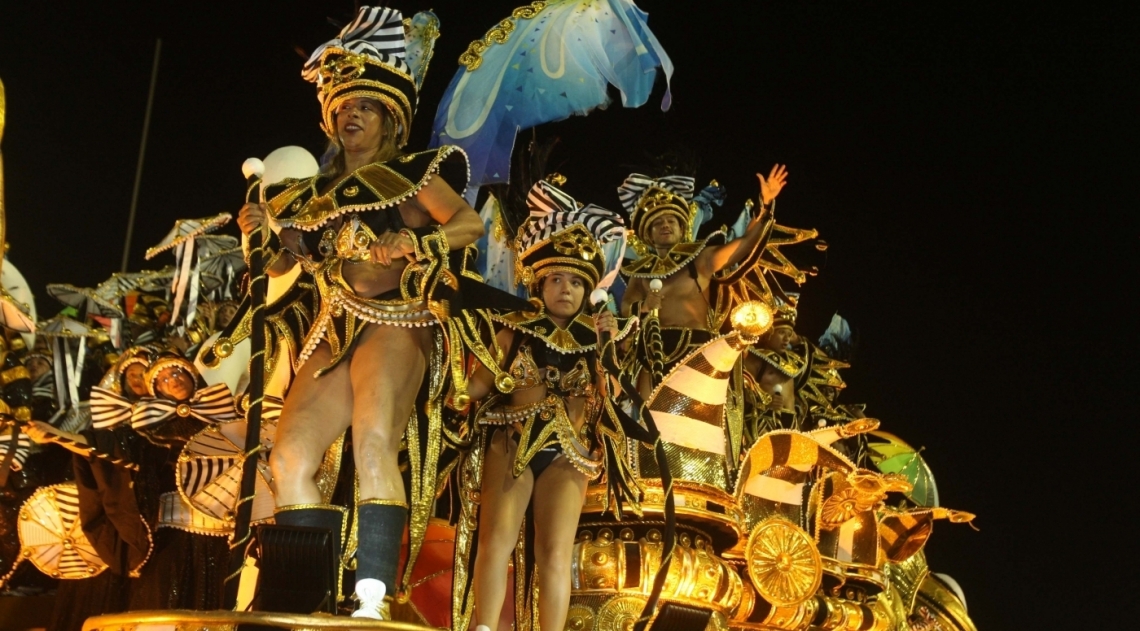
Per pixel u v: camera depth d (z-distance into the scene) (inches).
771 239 282.8
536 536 199.0
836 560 267.1
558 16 268.5
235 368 237.1
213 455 206.5
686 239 282.2
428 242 161.6
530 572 205.6
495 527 195.5
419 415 171.9
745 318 225.3
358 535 155.2
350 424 165.3
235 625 134.5
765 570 237.5
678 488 221.5
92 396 211.0
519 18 270.2
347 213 166.9
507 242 241.8
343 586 162.7
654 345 237.5
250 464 150.4
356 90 172.6
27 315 209.5
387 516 155.7
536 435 197.8
